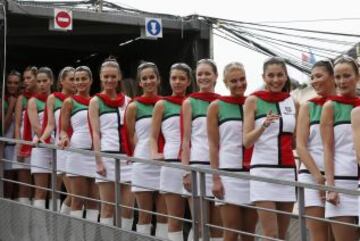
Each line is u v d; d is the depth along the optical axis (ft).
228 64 21.35
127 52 35.99
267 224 19.94
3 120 30.19
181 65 23.25
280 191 19.99
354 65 19.02
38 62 36.42
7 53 35.58
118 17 31.78
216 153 21.29
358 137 17.61
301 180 19.60
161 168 22.97
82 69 26.32
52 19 31.07
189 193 22.03
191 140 22.34
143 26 32.12
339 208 18.62
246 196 20.99
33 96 28.73
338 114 18.93
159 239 21.25
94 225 23.84
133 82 27.40
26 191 29.76
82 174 25.53
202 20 33.12
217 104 21.30
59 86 28.89
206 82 22.36
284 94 20.45
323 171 19.42
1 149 29.22
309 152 19.62
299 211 17.92
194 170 20.66
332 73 19.61
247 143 20.22
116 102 25.13
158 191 23.45
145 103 23.89
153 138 23.08
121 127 25.11
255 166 20.24
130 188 24.77
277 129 20.18
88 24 32.12
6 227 28.48
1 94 30.55
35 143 26.71
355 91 19.12
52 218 25.86
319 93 19.70
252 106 20.30
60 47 34.73
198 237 20.99
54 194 26.18
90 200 25.25
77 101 26.14
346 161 18.83
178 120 22.91
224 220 21.18
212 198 21.07
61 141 25.57
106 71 25.08
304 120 19.60
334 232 18.80
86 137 25.99
